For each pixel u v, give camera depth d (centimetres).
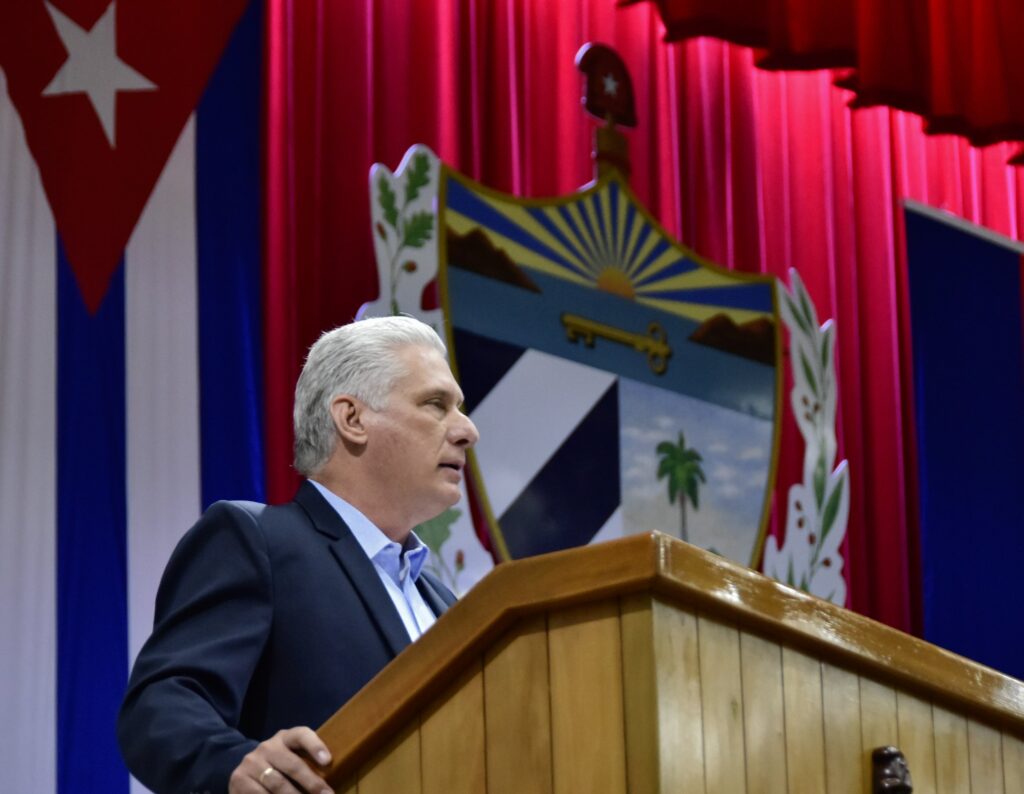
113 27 466
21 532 426
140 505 438
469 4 537
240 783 148
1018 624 624
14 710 414
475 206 490
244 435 457
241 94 479
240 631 189
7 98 453
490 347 485
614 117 535
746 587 139
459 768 141
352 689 194
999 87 620
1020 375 646
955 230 642
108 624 427
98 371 443
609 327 514
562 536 488
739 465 534
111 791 416
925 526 615
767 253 602
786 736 142
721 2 546
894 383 617
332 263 492
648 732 129
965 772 165
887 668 154
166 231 459
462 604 141
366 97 507
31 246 445
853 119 636
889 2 588
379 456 222
